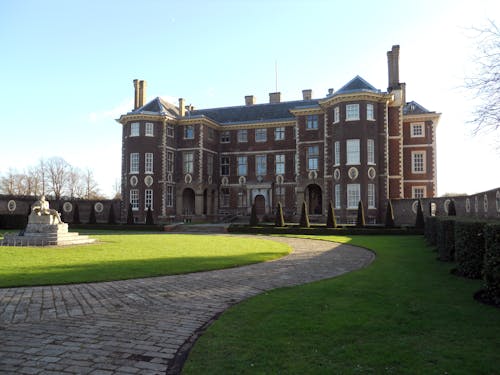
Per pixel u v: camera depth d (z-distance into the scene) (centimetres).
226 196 5125
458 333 614
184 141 4869
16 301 890
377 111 3878
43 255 1670
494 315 708
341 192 3831
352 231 3153
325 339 600
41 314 789
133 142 4591
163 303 880
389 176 4081
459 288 945
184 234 3222
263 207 5112
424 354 534
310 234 3250
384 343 579
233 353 554
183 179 4838
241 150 5088
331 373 486
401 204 3788
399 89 4097
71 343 623
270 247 2092
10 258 1562
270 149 4944
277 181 4869
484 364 498
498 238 798
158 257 1627
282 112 5084
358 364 510
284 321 691
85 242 2355
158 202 4556
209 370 501
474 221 1090
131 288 1034
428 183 4253
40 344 618
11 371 518
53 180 7900
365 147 3769
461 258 1118
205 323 729
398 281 1048
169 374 513
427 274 1157
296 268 1382
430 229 2072
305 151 4491
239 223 4388
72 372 516
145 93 5019
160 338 646
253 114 5241
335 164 3934
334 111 3981
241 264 1446
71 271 1266
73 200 4725
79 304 868
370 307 777
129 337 652
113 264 1422
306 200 4509
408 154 4331
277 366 508
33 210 2303
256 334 629
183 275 1227
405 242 2325
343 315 721
